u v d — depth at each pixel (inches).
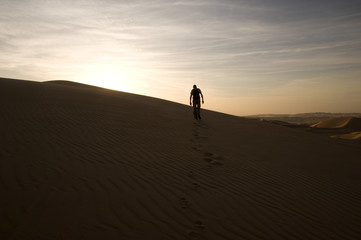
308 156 381.7
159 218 163.8
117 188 198.4
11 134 299.3
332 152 435.8
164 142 355.9
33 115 394.9
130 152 289.9
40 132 319.6
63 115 420.8
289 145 455.5
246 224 167.6
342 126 2778.1
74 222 149.9
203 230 155.7
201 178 239.5
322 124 3041.3
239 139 453.1
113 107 578.2
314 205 207.2
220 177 247.3
